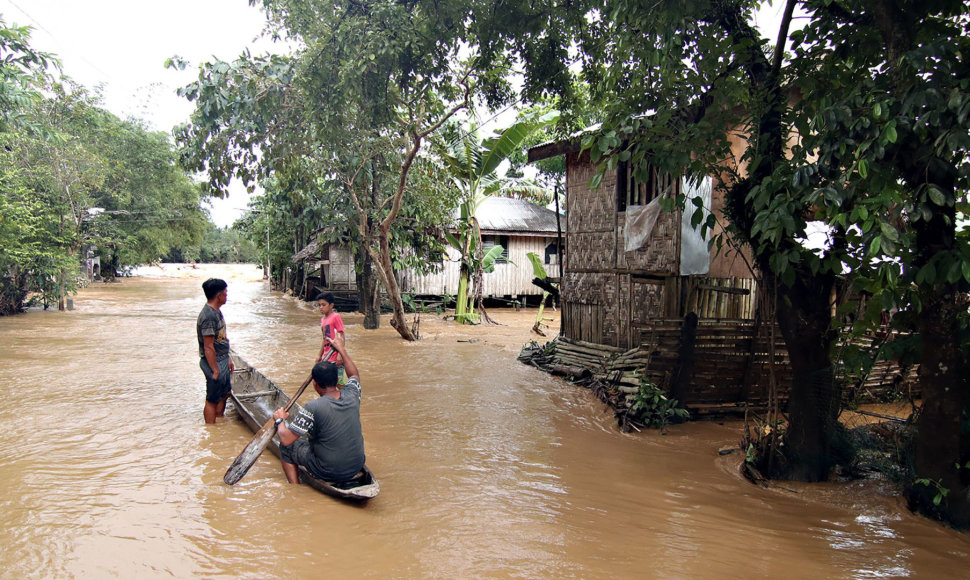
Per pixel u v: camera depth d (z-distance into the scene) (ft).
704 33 17.10
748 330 23.39
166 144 115.96
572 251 34.88
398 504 14.51
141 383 27.20
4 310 55.36
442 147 46.19
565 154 34.37
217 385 20.34
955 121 11.35
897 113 12.07
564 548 12.38
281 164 34.88
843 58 15.80
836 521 14.24
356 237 59.21
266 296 98.84
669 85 17.38
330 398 14.88
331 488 14.21
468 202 55.67
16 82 35.94
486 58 23.20
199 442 18.53
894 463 16.98
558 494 15.61
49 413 21.58
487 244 74.18
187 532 12.31
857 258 14.85
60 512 13.03
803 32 15.76
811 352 16.61
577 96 26.13
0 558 10.89
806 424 16.78
